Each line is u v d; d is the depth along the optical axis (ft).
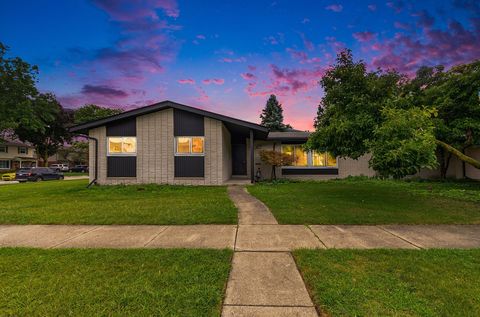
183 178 38.91
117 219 17.87
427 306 7.08
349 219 17.49
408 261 10.23
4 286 8.39
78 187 38.47
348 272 9.29
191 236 14.08
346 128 23.13
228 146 48.32
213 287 8.22
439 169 50.08
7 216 18.92
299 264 10.03
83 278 8.93
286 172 50.47
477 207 21.53
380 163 18.83
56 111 106.63
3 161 133.49
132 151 39.27
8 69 87.81
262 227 15.88
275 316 6.73
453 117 39.09
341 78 26.08
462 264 9.87
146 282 8.59
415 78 45.42
